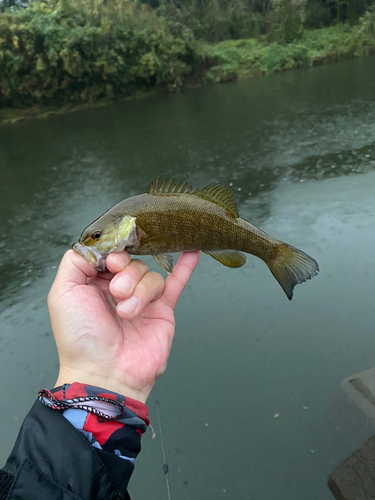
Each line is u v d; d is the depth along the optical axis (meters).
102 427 0.26
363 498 0.48
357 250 0.95
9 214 1.62
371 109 2.33
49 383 0.75
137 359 0.32
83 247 0.33
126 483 0.25
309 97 2.93
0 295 1.05
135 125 2.93
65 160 2.28
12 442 0.64
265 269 0.94
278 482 0.53
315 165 1.61
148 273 0.32
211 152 2.00
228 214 0.36
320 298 0.82
